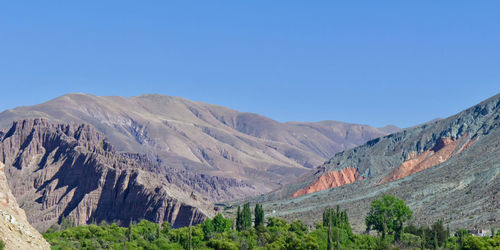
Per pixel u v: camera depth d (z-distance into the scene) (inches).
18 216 2760.8
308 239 5339.6
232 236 5816.9
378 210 6240.2
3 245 2413.9
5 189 2810.0
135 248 5679.1
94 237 6003.9
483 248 4658.0
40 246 2694.4
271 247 5374.0
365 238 5856.3
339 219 6077.8
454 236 6048.2
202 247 5674.2
